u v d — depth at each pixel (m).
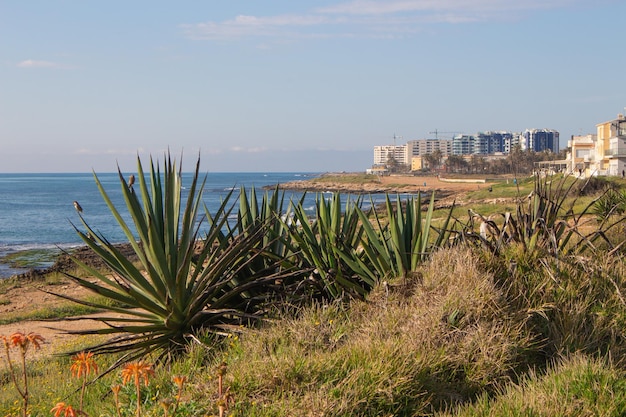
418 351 5.85
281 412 4.86
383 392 5.15
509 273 7.39
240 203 9.70
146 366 3.87
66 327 13.83
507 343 6.00
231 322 8.14
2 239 51.53
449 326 6.27
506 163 188.38
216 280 7.98
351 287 8.08
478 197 58.28
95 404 6.07
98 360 8.40
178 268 7.64
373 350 5.79
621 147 75.94
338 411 4.83
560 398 5.04
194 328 7.79
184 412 4.75
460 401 5.40
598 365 5.58
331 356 5.80
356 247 9.30
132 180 7.71
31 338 4.11
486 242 7.78
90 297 17.75
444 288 7.04
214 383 5.41
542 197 8.80
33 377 8.83
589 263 7.64
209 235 8.12
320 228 8.76
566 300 7.03
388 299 7.30
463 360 5.86
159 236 7.79
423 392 5.37
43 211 85.81
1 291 21.17
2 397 7.37
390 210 8.41
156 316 7.68
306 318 6.99
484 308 6.54
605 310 6.97
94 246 7.66
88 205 98.56
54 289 21.14
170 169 7.85
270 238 9.37
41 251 41.25
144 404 5.17
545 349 6.46
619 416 4.84
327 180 189.25
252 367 5.62
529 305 6.85
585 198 26.72
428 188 121.75
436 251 8.23
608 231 10.99
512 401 5.03
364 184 158.25
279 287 8.31
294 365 5.51
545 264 7.44
